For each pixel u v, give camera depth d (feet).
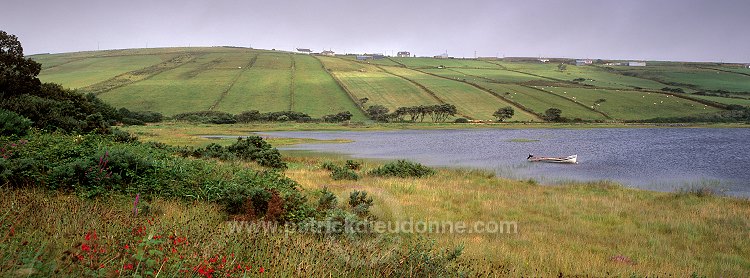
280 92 534.78
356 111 456.45
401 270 23.53
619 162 139.13
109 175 39.83
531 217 52.39
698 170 121.39
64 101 107.96
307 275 20.02
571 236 43.78
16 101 91.81
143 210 33.17
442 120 414.62
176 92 526.57
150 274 15.83
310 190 59.98
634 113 429.79
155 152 68.13
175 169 47.78
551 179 102.17
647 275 31.24
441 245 35.09
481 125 367.66
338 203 46.96
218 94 522.88
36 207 26.25
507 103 474.49
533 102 471.62
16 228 20.89
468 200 62.49
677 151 175.01
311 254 23.39
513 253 34.60
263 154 97.81
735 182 101.40
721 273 33.17
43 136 60.85
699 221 52.29
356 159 136.98
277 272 19.86
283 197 42.04
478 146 194.80
